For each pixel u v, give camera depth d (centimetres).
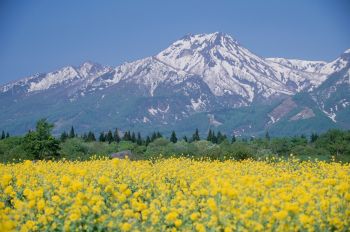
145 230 1355
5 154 6625
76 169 2141
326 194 1664
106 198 1669
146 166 2792
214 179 1978
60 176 2255
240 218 1337
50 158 6450
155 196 1822
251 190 1639
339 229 1343
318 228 1346
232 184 1828
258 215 1368
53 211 1418
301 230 1322
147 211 1426
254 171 2645
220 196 1574
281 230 1282
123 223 1375
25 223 1402
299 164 3234
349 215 1397
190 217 1401
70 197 1591
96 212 1405
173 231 1355
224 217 1357
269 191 1653
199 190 1802
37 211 1484
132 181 2150
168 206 1590
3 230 1258
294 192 1608
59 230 1359
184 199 1691
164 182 2242
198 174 2389
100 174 2245
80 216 1371
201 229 1297
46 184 1917
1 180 1988
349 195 1496
